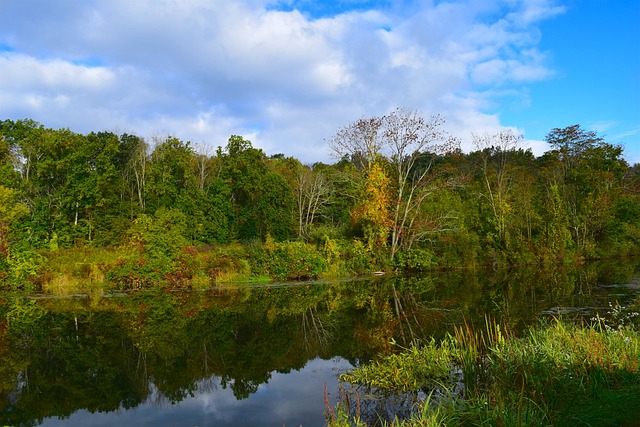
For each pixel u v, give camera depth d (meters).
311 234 34.78
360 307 19.03
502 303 18.41
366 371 9.61
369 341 12.84
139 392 8.92
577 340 8.83
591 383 6.98
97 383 9.51
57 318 17.00
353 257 32.69
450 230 35.66
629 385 6.77
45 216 36.47
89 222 39.00
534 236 44.31
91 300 21.30
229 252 28.75
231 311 18.22
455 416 6.41
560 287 23.14
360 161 35.41
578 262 40.41
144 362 11.03
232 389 9.00
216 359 11.27
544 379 7.28
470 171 49.44
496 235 40.16
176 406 8.09
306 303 20.27
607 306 16.31
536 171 56.47
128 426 7.23
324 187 52.41
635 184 52.88
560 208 42.84
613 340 8.69
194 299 21.52
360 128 34.59
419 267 34.16
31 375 10.12
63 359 11.38
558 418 5.94
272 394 8.64
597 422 5.72
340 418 6.95
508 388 7.27
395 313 17.33
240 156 46.06
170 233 26.56
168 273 25.50
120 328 15.08
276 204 47.28
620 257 44.84
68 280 24.56
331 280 29.09
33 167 39.56
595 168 51.12
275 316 17.06
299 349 12.18
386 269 33.28
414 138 33.88
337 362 10.89
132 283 25.06
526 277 29.47
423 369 9.10
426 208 35.91
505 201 41.78
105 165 40.41
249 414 7.62
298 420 7.31
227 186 45.62
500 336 9.79
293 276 29.56
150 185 43.94
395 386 8.70
